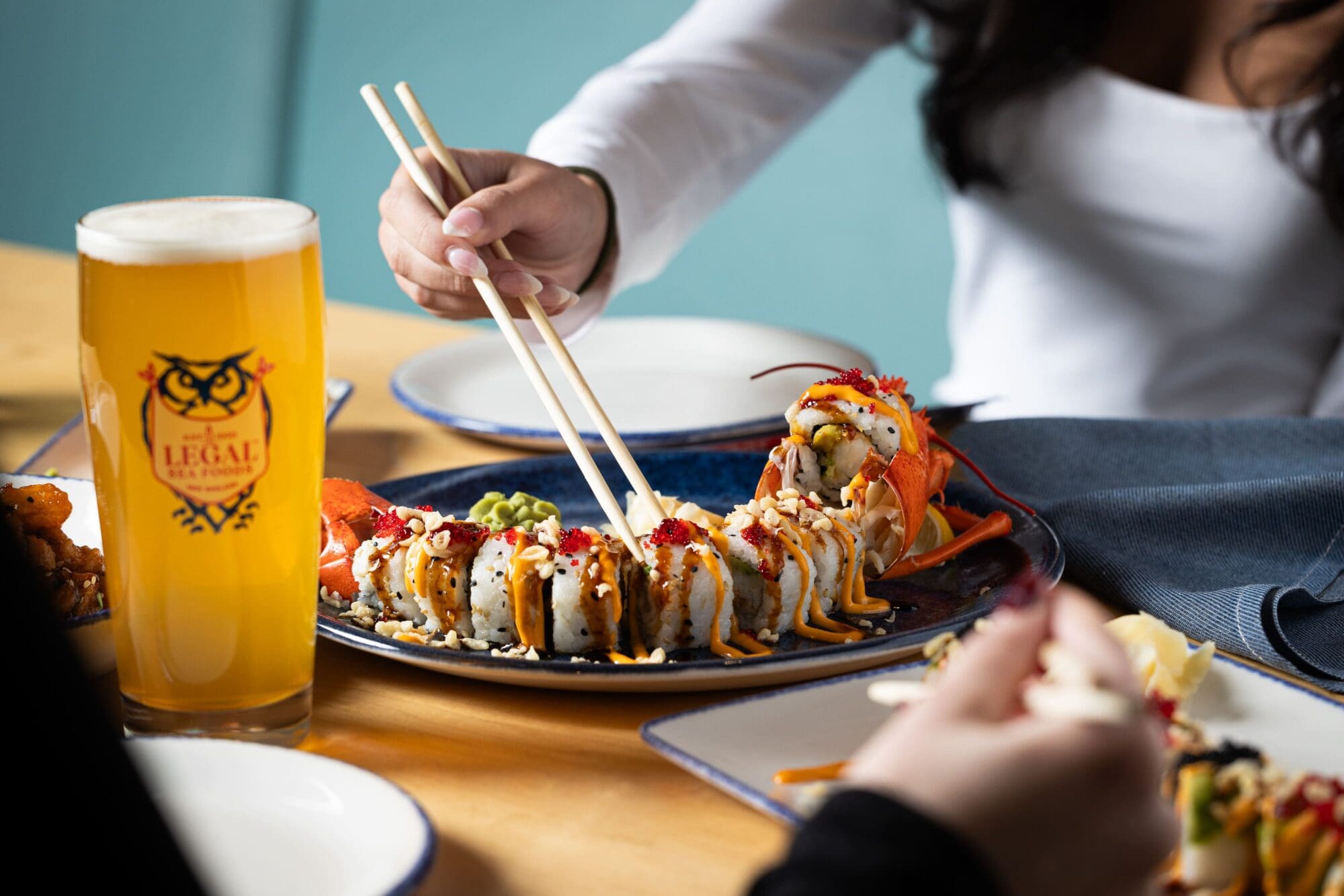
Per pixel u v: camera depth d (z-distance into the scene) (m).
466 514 1.02
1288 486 0.98
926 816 0.62
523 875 0.73
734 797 0.77
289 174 3.80
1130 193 1.73
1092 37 1.69
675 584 0.87
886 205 3.11
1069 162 1.75
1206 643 0.83
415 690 0.85
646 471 1.07
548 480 1.06
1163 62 1.73
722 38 1.67
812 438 1.00
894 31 1.81
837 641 0.89
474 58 3.48
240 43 3.76
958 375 1.95
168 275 0.73
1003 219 1.81
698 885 0.73
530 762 0.80
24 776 0.52
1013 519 1.00
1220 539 0.98
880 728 0.79
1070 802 0.63
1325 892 0.69
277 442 0.76
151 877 0.53
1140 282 1.73
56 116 4.01
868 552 0.95
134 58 3.89
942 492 1.02
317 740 0.81
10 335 1.47
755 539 0.88
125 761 0.54
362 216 3.70
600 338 1.46
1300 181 1.66
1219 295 1.71
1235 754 0.71
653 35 3.27
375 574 0.88
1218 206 1.69
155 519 0.75
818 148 3.14
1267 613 0.88
